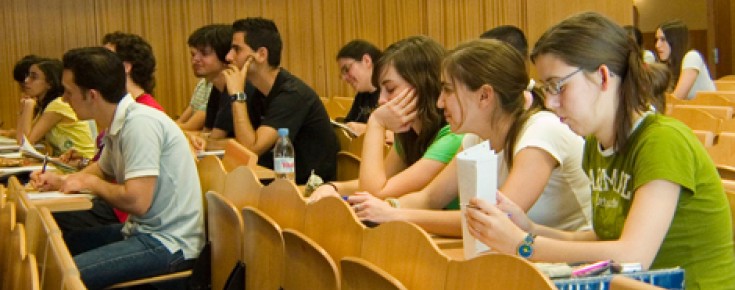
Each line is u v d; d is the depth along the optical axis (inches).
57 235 79.0
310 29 322.0
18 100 287.1
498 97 89.4
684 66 273.1
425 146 116.7
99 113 126.9
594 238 80.7
